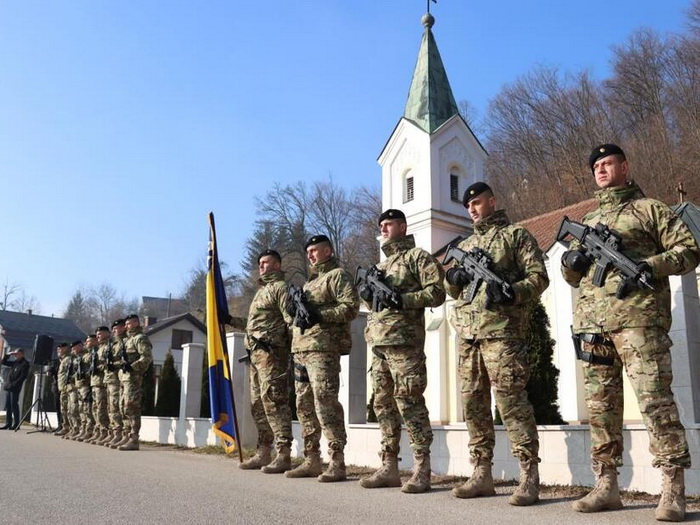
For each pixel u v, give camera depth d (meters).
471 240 6.06
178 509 5.10
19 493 5.95
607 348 4.96
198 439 12.49
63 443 13.59
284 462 7.95
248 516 4.79
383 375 6.61
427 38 27.95
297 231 57.22
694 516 4.52
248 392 11.34
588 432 6.17
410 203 26.22
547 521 4.49
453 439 7.55
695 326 6.22
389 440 6.57
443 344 20.53
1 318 54.06
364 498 5.66
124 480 6.96
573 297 15.64
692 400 5.96
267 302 8.16
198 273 91.00
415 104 27.02
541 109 45.25
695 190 33.03
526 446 5.38
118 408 12.68
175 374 18.89
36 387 22.59
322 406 7.07
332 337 7.24
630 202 5.11
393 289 6.37
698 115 36.28
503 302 5.47
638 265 4.69
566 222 5.31
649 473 5.71
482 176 26.83
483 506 5.20
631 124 41.28
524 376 5.52
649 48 41.94
